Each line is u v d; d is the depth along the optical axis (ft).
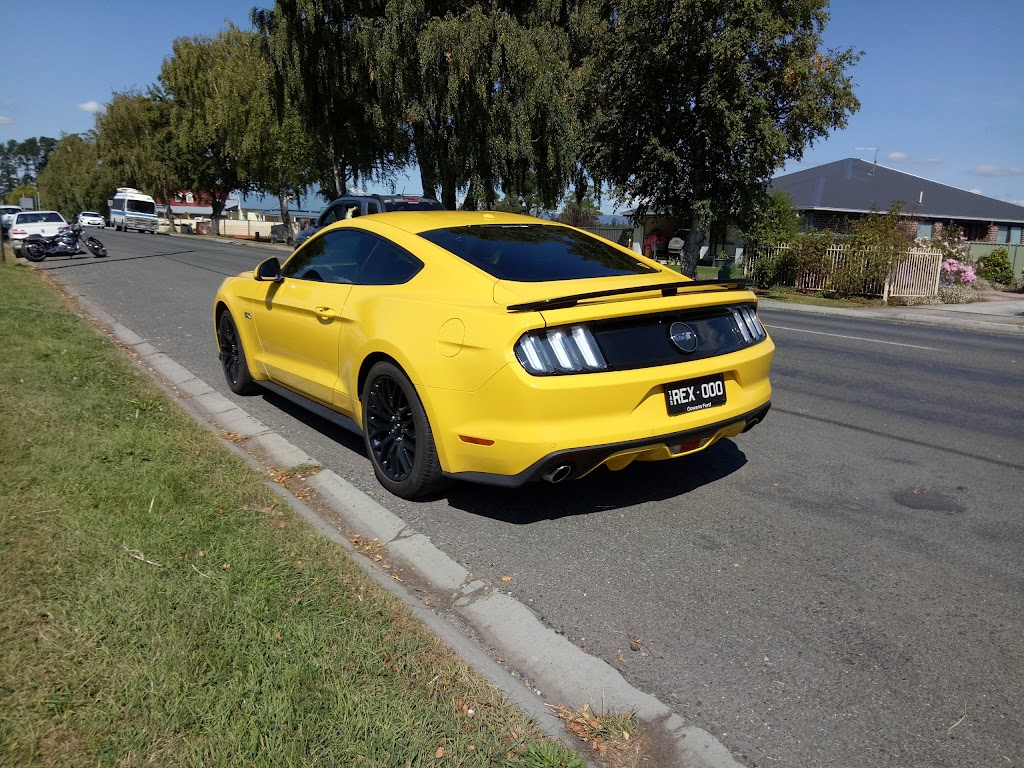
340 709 7.18
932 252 65.10
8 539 9.81
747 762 7.25
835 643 9.32
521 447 11.10
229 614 8.57
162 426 15.67
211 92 174.50
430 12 76.07
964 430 19.53
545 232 15.25
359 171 94.89
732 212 66.64
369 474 14.79
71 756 6.38
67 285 46.01
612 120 66.39
